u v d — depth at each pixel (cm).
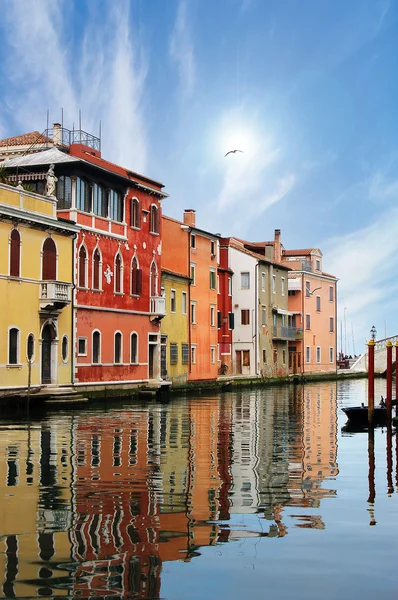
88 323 3878
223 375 6119
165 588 873
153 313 4528
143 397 4272
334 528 1129
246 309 6475
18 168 3822
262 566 952
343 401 4309
